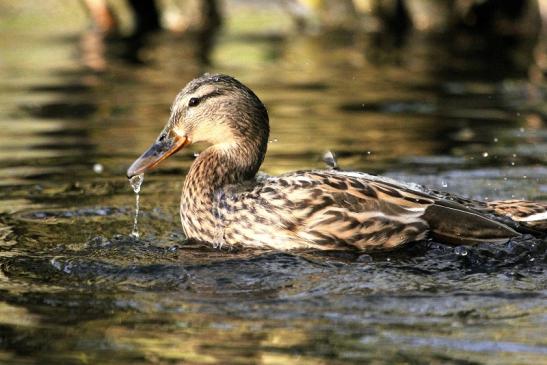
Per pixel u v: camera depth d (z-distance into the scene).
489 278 9.87
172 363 7.79
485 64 23.67
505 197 13.01
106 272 10.07
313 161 14.88
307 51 25.78
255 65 23.77
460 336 8.33
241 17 31.42
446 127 17.16
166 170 14.80
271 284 9.70
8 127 17.34
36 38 27.48
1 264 10.34
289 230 10.88
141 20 29.41
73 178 14.06
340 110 18.66
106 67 23.39
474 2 28.44
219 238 11.18
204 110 11.97
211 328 8.51
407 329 8.49
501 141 16.11
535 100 19.44
